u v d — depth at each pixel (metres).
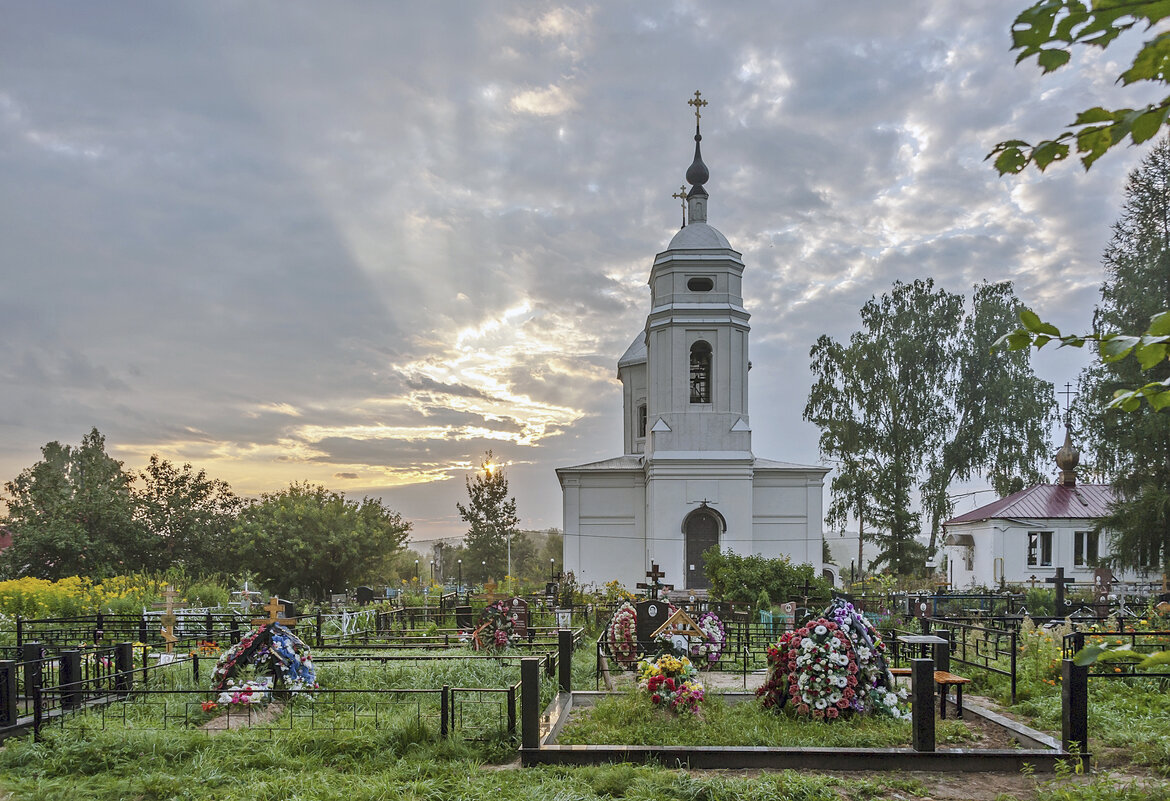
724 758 9.41
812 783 8.41
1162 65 2.51
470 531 64.81
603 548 41.19
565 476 41.50
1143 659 2.73
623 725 10.90
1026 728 10.55
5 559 40.31
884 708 11.34
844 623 11.73
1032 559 41.72
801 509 39.91
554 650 18.64
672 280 40.28
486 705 12.20
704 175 44.53
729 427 38.94
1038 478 47.47
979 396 48.25
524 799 8.09
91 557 40.69
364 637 21.45
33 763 9.59
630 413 47.84
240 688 11.86
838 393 48.91
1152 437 30.77
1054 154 2.79
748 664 17.48
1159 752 9.55
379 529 45.41
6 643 19.36
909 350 47.62
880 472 47.06
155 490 44.72
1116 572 39.00
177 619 20.19
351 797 8.20
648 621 16.88
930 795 8.49
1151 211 34.34
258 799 8.25
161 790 8.62
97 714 11.69
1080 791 7.89
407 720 10.67
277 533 42.75
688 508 38.34
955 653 17.52
